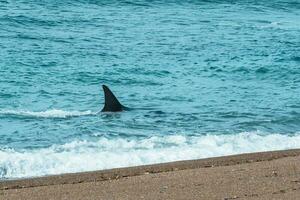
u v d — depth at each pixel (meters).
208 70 66.31
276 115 45.56
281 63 70.44
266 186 24.41
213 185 24.73
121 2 113.56
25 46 74.12
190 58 72.44
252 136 38.34
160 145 35.44
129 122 42.28
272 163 29.34
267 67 67.75
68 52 72.12
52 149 34.56
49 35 82.38
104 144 35.66
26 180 27.58
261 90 56.50
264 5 127.62
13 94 52.31
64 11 100.56
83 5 107.19
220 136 38.03
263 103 50.31
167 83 58.91
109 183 25.86
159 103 49.72
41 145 35.97
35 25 88.56
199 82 59.91
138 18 101.81
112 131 39.66
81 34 84.69
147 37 85.31
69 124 41.69
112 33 86.94
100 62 67.69
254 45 82.81
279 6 128.00
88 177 27.78
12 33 81.88
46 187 25.58
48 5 103.19
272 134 39.25
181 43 82.12
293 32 97.00
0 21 88.12
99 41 80.38
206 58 72.75
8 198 23.91
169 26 96.31
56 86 56.16
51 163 31.67
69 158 32.53
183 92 54.72
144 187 24.86
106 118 43.53
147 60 70.06
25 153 33.50
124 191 24.36
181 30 93.12
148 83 58.88
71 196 24.02
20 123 42.09
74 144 35.69
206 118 44.06
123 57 71.06
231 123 42.59
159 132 39.44
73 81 58.59
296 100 51.94
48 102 50.06
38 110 46.84
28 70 61.75
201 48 79.12
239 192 23.61
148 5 114.94
